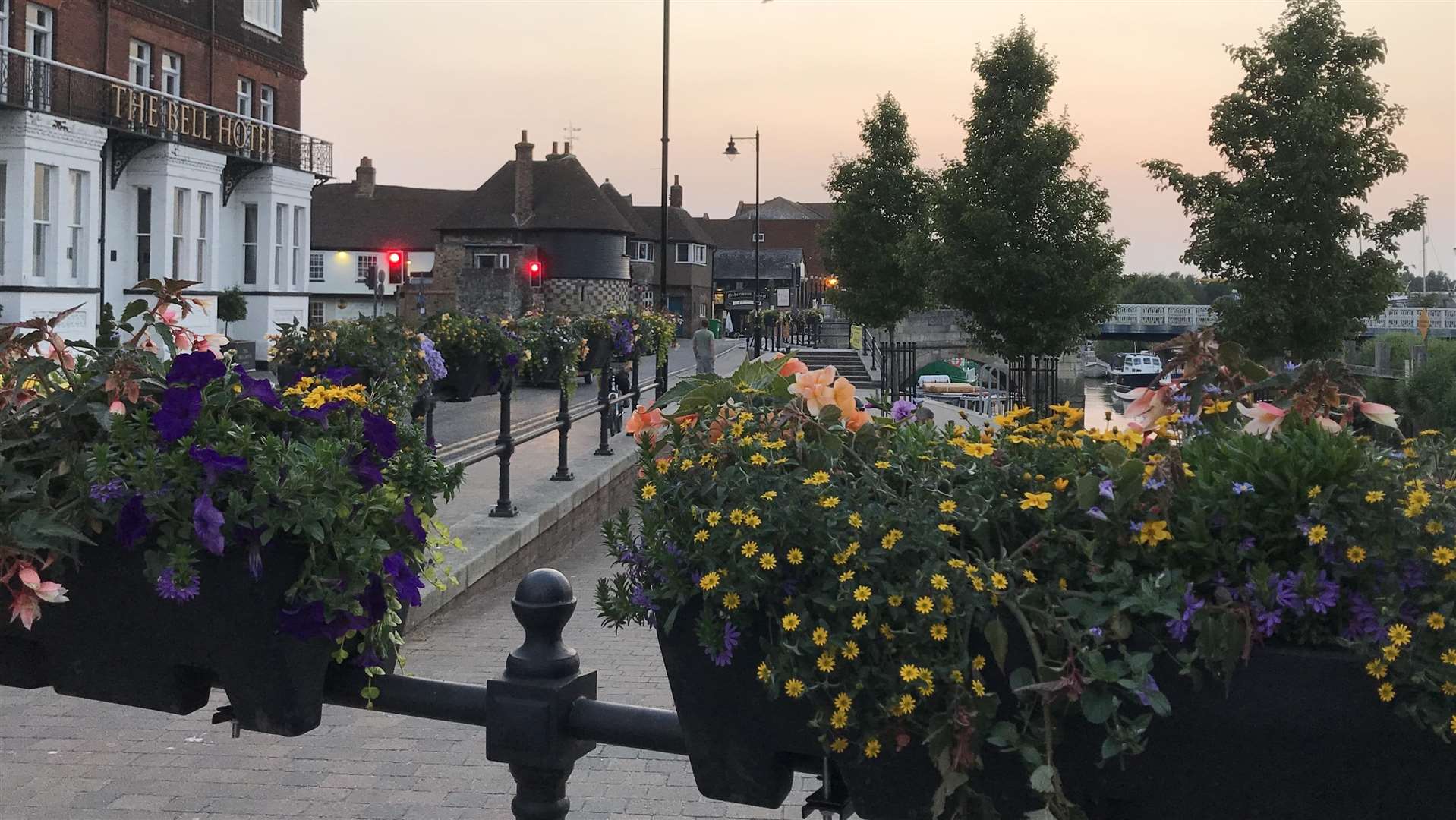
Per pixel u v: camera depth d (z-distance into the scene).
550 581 1.96
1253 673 1.40
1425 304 69.62
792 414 1.76
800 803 4.34
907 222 38.25
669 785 4.55
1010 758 1.49
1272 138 21.80
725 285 93.44
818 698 1.54
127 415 2.04
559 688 1.91
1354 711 1.37
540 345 10.95
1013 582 1.50
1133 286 26.94
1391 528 1.40
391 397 6.59
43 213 24.77
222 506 1.89
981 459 1.64
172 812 4.21
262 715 1.94
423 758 4.82
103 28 26.38
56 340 2.12
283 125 34.06
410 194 68.69
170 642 1.95
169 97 27.95
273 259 32.72
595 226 57.66
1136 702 1.42
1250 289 21.77
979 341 27.11
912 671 1.44
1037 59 25.98
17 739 4.96
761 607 1.60
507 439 9.36
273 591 1.88
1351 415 1.73
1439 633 1.35
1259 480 1.46
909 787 1.56
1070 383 45.56
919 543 1.52
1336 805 1.40
